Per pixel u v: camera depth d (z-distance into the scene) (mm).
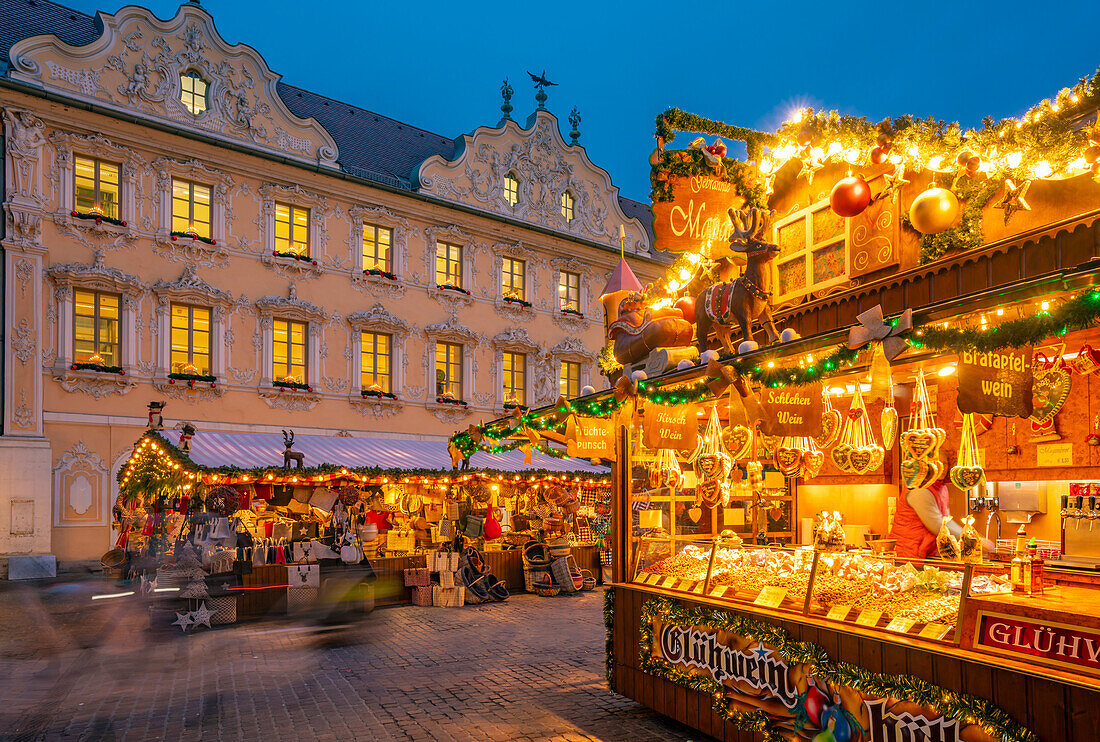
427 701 7441
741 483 8875
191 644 9648
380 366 25062
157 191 21078
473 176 27672
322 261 23938
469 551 15250
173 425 20719
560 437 9500
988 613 4203
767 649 5527
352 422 24094
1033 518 6602
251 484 14555
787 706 5316
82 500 19406
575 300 30703
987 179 5469
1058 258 4938
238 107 22672
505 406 27641
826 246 6727
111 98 20516
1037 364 5809
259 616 11312
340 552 12906
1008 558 6645
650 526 7801
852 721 4793
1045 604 4062
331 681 8258
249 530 14352
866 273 6305
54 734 6418
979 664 4094
